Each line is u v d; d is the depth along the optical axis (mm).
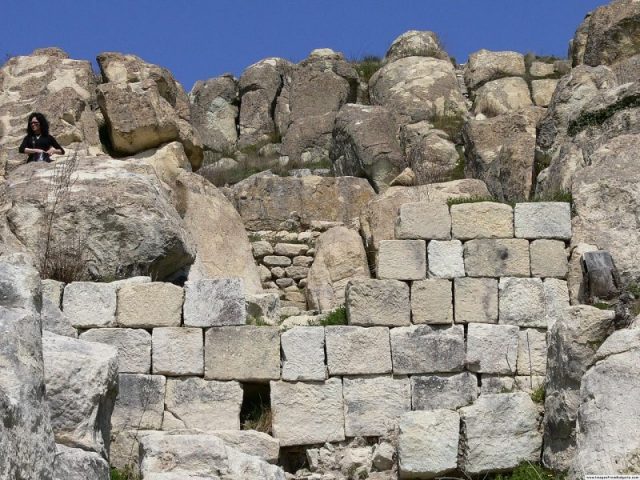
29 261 9820
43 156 17688
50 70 21328
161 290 13578
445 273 14086
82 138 20141
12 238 14930
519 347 13898
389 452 12945
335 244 17703
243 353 13430
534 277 14250
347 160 24500
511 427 12375
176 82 22156
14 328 7207
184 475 10133
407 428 12477
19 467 6789
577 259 14242
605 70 19125
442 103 26500
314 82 28062
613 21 21828
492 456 12281
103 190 15195
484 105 26281
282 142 27250
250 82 29312
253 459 10766
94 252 14922
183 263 15602
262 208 21391
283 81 29656
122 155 20719
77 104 20438
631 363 10383
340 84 27984
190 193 17922
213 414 13273
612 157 15164
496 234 14328
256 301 14828
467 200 14695
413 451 12414
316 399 13367
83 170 15789
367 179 23969
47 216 14992
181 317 13555
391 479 12859
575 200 14750
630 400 10156
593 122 16828
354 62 29953
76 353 8453
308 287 17594
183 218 17641
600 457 9969
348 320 13789
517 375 13766
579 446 10336
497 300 14039
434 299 13898
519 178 20078
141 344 13422
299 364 13422
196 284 13617
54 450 7352
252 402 13773
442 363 13641
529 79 27234
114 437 12984
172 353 13414
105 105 20516
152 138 20594
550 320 14016
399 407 13438
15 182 15531
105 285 13594
